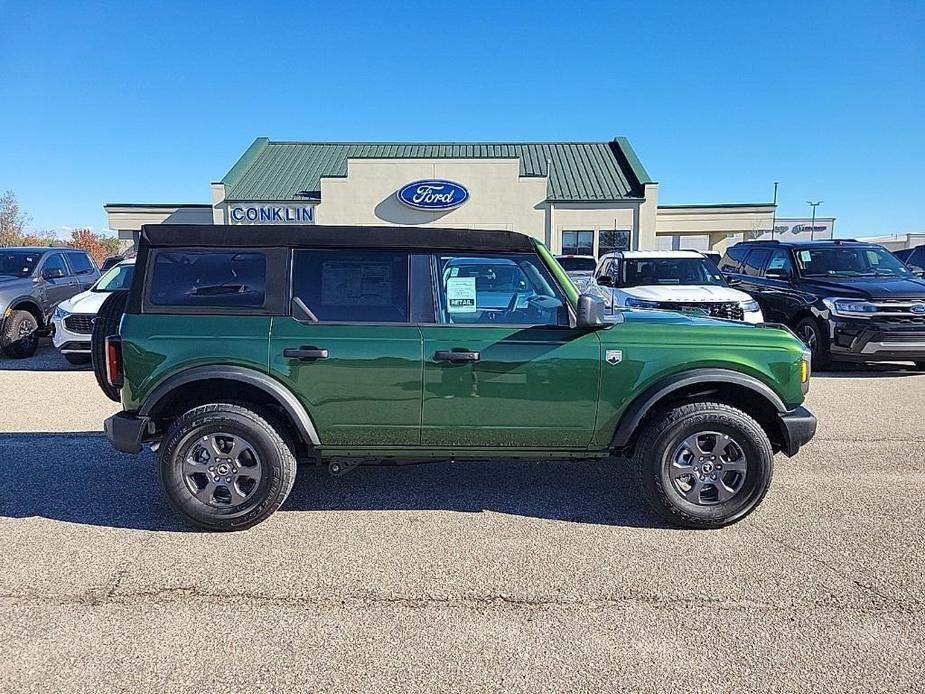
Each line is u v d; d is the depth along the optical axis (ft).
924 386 28.17
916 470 17.25
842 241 36.65
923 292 29.86
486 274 13.64
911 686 8.68
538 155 111.96
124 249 114.83
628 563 12.15
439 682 8.76
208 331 13.08
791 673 8.96
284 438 13.39
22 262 37.60
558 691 8.60
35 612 10.38
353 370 13.12
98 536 13.17
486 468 17.52
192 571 11.77
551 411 13.38
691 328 13.73
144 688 8.59
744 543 12.98
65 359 34.96
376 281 13.48
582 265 76.59
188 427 13.00
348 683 8.73
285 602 10.77
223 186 96.27
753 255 39.68
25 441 19.56
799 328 33.14
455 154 112.68
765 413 14.37
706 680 8.82
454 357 13.07
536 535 13.37
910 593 11.05
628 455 14.56
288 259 13.38
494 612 10.49
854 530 13.55
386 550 12.67
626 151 108.06
